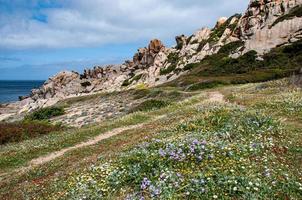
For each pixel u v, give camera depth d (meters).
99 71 144.00
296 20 89.31
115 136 30.64
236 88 56.34
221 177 11.87
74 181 14.73
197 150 14.09
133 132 30.23
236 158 13.67
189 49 116.19
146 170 13.47
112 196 12.48
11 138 40.53
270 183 11.84
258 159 14.10
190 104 44.00
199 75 88.38
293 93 34.62
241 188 11.22
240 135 17.53
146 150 15.38
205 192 11.23
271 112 25.53
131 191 12.54
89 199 12.50
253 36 93.62
